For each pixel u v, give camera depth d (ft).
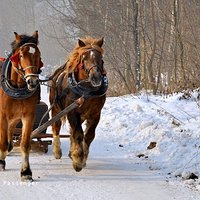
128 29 83.61
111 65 86.69
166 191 29.66
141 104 58.44
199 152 36.14
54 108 37.86
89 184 31.01
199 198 28.27
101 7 91.76
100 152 41.42
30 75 29.78
